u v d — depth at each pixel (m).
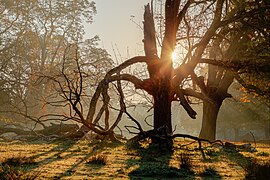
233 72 21.80
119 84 20.17
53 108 57.78
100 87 20.66
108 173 10.21
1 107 51.16
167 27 18.86
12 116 52.28
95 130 16.55
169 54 18.77
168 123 18.88
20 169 9.86
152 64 19.20
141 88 19.58
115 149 17.78
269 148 25.11
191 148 19.33
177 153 16.42
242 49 22.86
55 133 25.89
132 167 11.59
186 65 19.66
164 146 17.48
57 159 13.30
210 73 27.03
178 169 11.30
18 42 60.34
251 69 21.25
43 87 52.47
